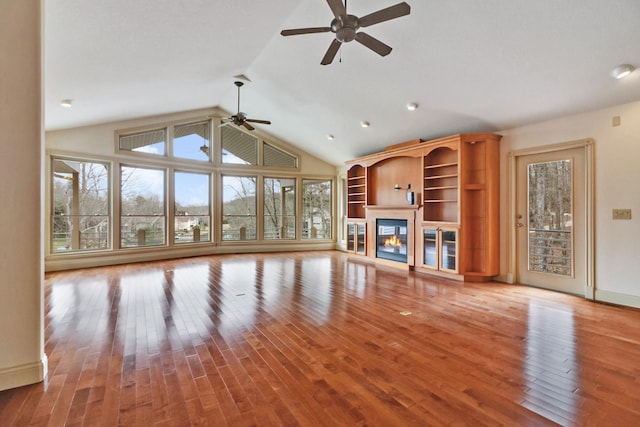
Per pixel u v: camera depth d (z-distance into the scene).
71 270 5.73
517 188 4.82
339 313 3.40
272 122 7.53
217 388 1.96
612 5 2.59
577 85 3.55
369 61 4.16
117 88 4.57
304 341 2.67
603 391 1.93
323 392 1.92
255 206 8.52
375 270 5.88
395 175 6.50
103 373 2.13
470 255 5.02
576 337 2.75
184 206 7.58
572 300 3.91
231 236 8.28
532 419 1.67
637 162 3.59
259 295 4.12
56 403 1.80
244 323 3.09
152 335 2.79
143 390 1.94
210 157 7.99
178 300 3.88
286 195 8.81
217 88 6.07
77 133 5.91
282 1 3.37
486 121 4.77
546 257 4.51
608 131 3.82
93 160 6.14
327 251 8.66
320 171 8.94
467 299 3.95
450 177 5.34
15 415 1.69
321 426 1.62
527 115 4.36
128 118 6.44
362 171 7.55
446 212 5.47
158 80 4.73
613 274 3.77
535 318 3.24
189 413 1.72
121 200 6.54
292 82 5.32
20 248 1.97
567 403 1.81
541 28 2.97
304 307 3.61
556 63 3.31
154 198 7.07
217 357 2.38
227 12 3.26
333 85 5.02
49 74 3.57
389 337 2.76
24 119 1.97
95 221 6.23
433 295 4.14
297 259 7.21
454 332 2.87
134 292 4.25
